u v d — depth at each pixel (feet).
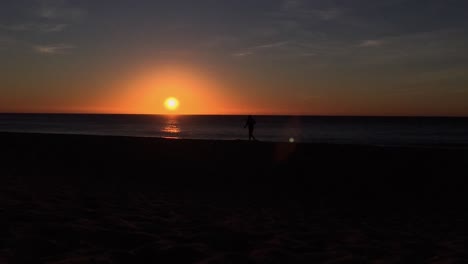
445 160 44.45
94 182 37.45
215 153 53.62
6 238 15.70
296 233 20.26
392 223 24.73
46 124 264.72
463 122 363.76
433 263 15.48
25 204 22.50
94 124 273.13
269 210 27.76
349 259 15.53
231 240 18.02
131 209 24.11
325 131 191.62
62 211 21.45
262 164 47.09
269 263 14.97
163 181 39.73
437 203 31.30
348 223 24.17
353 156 48.34
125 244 16.49
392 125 288.51
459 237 20.85
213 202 30.01
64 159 51.42
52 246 15.21
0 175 38.11
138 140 65.46
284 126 269.03
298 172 43.16
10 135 73.10
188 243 17.10
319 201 32.22
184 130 185.68
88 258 14.17
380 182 38.42
